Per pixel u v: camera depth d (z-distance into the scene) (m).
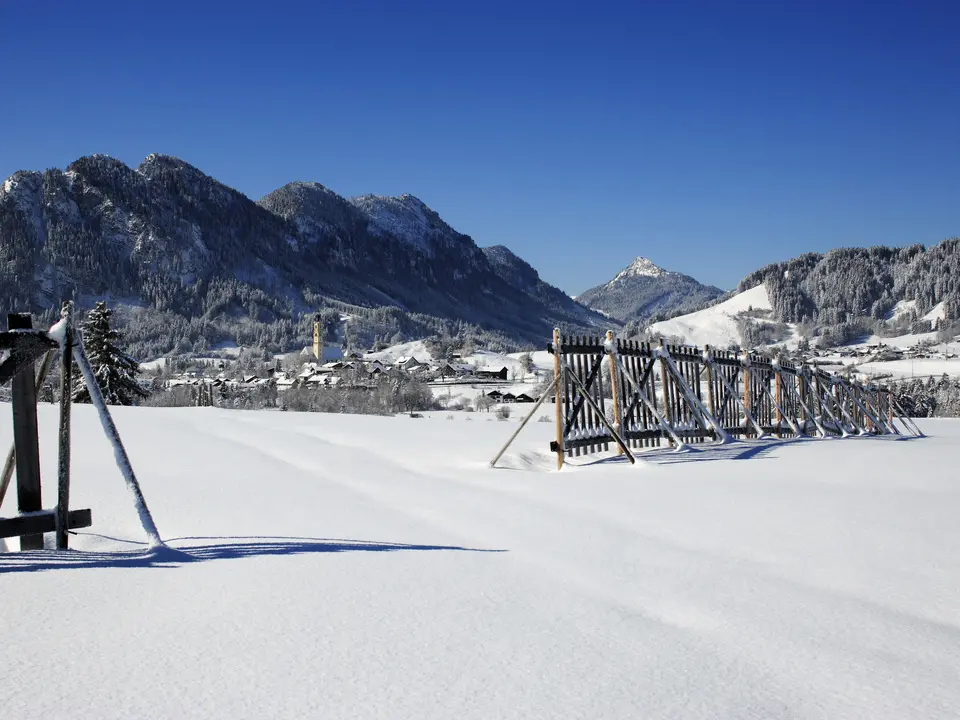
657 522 6.58
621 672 3.03
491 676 2.92
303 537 5.72
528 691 2.79
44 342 5.18
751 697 2.84
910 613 4.04
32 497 5.27
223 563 4.65
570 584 4.45
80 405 30.36
